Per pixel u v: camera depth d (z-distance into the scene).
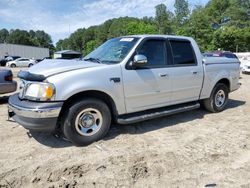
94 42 97.00
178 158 4.00
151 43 5.05
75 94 4.25
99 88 4.32
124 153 4.15
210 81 6.14
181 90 5.50
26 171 3.62
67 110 4.20
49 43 144.62
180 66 5.42
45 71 4.20
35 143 4.55
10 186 3.33
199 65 5.81
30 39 124.44
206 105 6.44
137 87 4.77
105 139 4.71
